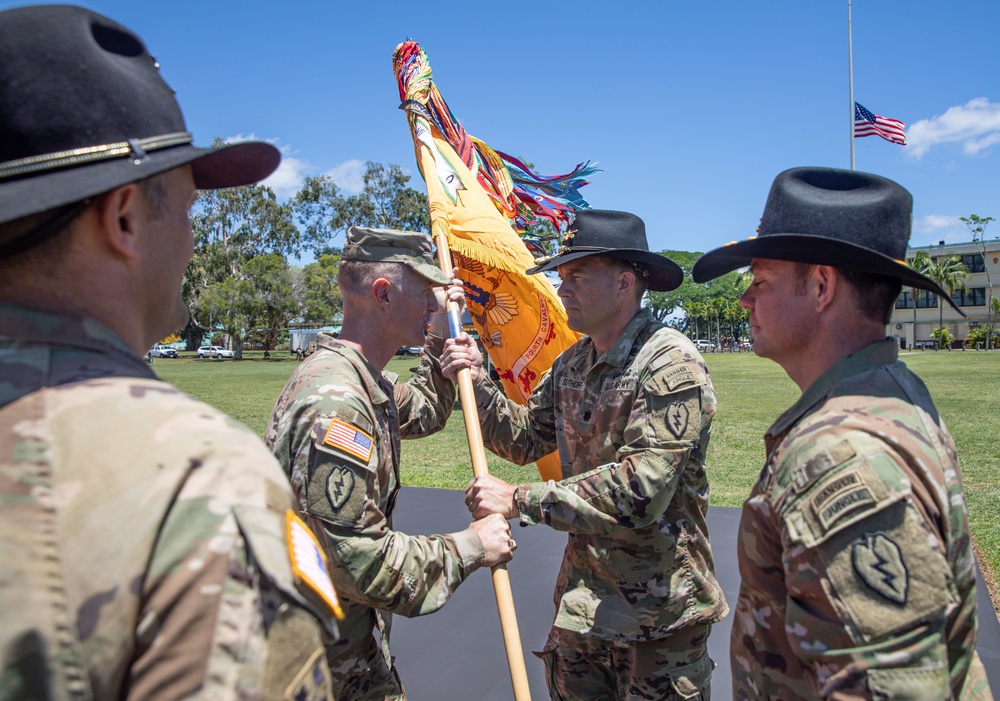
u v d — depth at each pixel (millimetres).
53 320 870
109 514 744
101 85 901
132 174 882
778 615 1311
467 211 3377
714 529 5168
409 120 3447
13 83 862
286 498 854
